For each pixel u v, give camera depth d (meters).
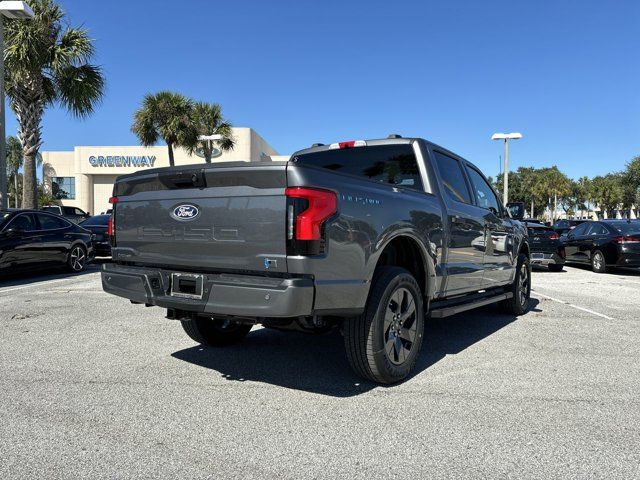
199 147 33.47
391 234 3.78
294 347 5.06
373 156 5.08
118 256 4.14
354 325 3.72
